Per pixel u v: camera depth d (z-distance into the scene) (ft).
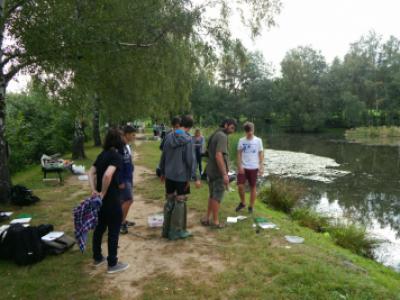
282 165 59.88
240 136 63.62
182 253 15.33
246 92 195.72
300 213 25.36
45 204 23.79
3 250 14.39
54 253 15.15
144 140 85.10
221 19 28.73
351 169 55.93
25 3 20.54
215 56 30.17
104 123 90.38
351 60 192.75
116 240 13.39
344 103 178.19
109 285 12.51
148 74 31.14
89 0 21.57
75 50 21.02
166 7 26.68
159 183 31.12
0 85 22.40
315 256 14.99
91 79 24.49
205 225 19.13
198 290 12.02
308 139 132.26
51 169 31.48
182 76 37.60
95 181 13.26
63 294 11.84
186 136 16.39
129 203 17.49
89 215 12.45
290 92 180.75
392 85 182.09
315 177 48.60
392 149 91.61
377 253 21.09
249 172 21.40
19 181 32.73
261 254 15.03
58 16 20.02
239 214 21.50
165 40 26.78
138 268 13.89
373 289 12.04
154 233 17.97
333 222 25.21
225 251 15.46
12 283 12.59
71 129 62.64
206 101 176.04
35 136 50.42
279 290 11.93
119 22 22.81
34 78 24.03
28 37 19.95
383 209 32.73
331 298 11.30
